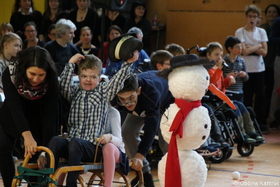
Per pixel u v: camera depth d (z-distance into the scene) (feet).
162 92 26.30
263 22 57.88
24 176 21.81
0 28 48.19
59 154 22.58
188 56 21.52
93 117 23.84
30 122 23.91
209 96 38.14
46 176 21.21
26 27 47.44
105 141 23.17
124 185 30.40
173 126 20.85
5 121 23.62
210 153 35.83
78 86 24.64
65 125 25.76
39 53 22.20
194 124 21.11
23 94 22.84
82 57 24.40
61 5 53.36
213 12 58.95
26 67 21.98
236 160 39.99
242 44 50.90
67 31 41.37
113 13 54.24
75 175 21.98
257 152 43.60
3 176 23.98
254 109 53.57
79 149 22.49
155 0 61.72
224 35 58.80
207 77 21.56
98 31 52.29
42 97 23.52
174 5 60.08
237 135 40.45
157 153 35.53
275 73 55.77
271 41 53.21
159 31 61.16
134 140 28.32
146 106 25.04
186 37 60.03
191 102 21.40
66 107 24.82
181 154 21.49
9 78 23.03
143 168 27.68
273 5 55.67
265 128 53.62
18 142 26.02
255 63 51.67
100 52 45.91
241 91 44.93
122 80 23.72
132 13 52.80
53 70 22.62
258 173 35.09
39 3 59.88
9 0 59.52
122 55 23.15
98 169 23.41
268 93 56.75
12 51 35.04
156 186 30.30
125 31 53.06
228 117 40.40
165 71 21.79
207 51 41.06
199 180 21.36
